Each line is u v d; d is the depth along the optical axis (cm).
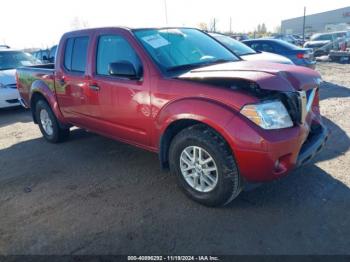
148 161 460
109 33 405
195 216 314
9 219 330
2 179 430
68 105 489
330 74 1314
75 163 469
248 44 1084
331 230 282
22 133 657
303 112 302
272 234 281
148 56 357
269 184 365
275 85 281
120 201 352
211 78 305
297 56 1005
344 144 476
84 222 316
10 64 932
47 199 367
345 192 340
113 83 390
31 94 577
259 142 275
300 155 308
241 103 283
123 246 278
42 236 298
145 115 358
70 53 471
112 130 420
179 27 444
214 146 297
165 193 363
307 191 346
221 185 304
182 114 312
